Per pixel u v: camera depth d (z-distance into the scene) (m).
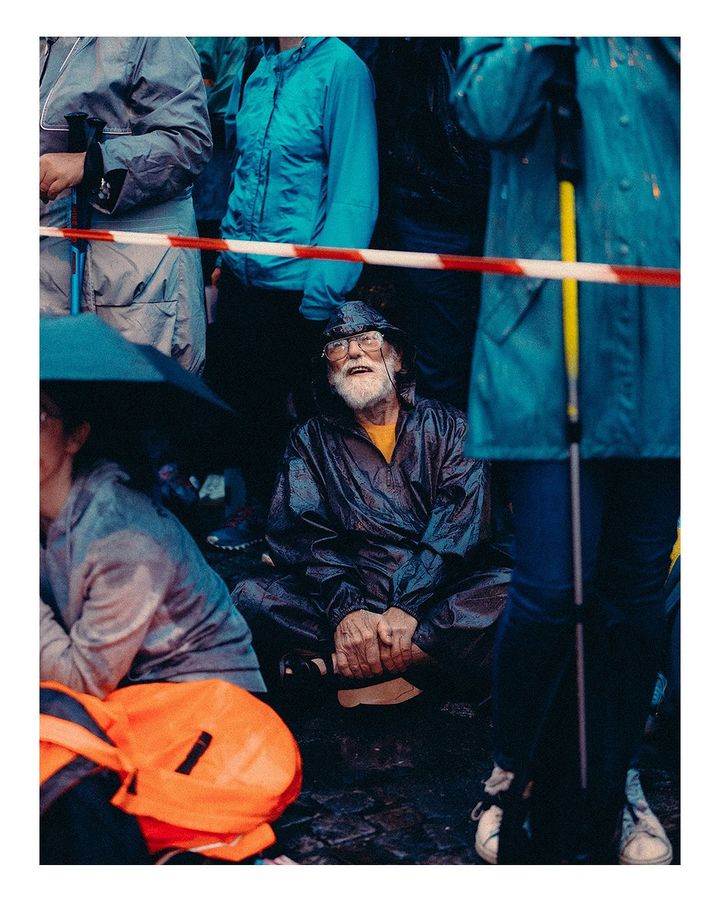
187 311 4.05
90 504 2.40
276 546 3.57
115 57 3.78
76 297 3.79
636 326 2.25
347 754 3.11
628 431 2.26
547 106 2.26
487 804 2.59
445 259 2.48
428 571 3.37
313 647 3.39
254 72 4.26
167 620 2.51
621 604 2.45
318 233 4.12
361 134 4.04
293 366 4.52
